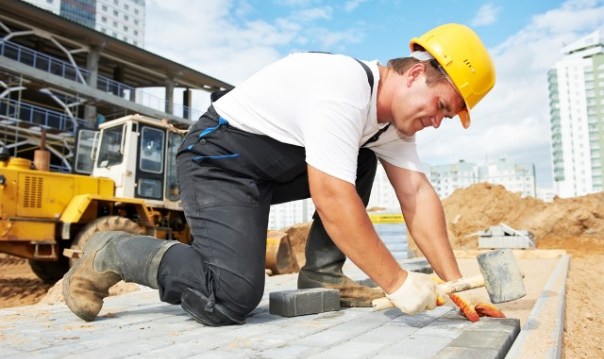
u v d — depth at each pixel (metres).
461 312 2.35
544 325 2.15
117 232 2.54
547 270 5.93
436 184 101.31
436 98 2.09
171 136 8.44
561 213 16.00
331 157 1.93
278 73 2.26
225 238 2.27
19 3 21.25
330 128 1.95
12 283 8.23
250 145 2.36
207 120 2.53
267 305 3.05
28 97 25.53
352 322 2.36
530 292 3.46
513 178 103.75
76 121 24.23
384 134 2.43
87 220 7.26
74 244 6.83
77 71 24.48
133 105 26.78
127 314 2.70
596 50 99.56
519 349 1.76
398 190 2.63
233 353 1.75
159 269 2.35
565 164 97.62
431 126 2.21
